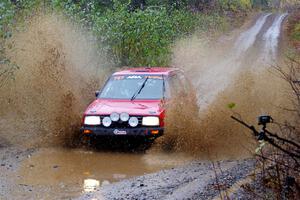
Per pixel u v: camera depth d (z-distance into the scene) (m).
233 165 12.60
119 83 17.11
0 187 11.24
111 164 13.48
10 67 20.67
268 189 8.66
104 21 30.38
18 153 14.41
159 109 15.05
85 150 15.05
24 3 27.19
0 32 21.14
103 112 14.95
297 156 5.57
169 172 12.42
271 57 46.28
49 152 14.66
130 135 14.62
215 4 90.62
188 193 10.37
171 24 44.06
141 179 11.88
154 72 17.50
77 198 10.52
